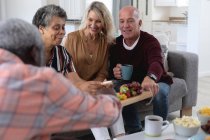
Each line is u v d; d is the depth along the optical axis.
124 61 2.52
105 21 2.44
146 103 2.47
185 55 3.11
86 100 0.84
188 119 1.77
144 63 2.47
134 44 2.47
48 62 1.93
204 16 5.16
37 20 1.80
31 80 0.75
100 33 2.51
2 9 4.65
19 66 0.78
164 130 1.81
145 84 2.08
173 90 2.87
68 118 0.80
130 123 2.45
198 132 1.74
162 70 2.32
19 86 0.73
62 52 2.02
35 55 0.88
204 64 5.32
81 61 2.42
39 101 0.75
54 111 0.78
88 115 0.84
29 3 4.72
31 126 0.76
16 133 0.75
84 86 1.79
